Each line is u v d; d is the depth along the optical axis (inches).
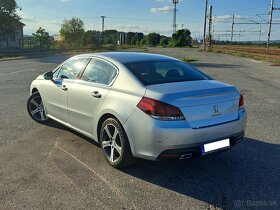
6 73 679.7
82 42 3408.0
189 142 154.6
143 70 183.9
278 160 193.0
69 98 216.2
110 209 139.4
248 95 418.9
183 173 175.3
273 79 609.9
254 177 170.6
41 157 196.7
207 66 913.5
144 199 148.0
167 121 153.3
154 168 181.2
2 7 2218.3
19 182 163.8
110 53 213.6
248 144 220.5
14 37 2652.6
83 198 148.5
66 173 174.4
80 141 225.8
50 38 2994.6
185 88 165.0
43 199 147.4
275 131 251.4
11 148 211.8
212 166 184.1
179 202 145.6
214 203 144.9
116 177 170.1
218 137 163.6
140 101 161.2
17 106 339.0
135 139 162.6
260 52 1926.7
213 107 163.2
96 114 190.4
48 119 265.6
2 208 139.7
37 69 778.2
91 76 203.9
